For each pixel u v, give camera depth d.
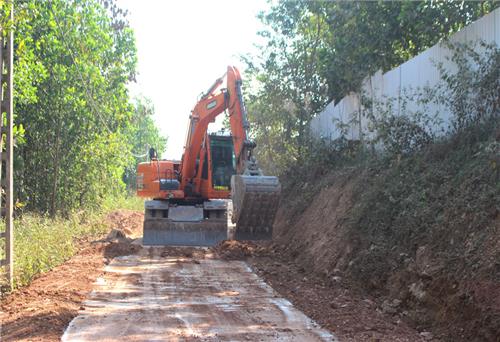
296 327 7.13
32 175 21.81
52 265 11.79
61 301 8.35
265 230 13.49
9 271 9.08
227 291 9.59
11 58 9.13
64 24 21.31
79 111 22.20
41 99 21.06
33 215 18.67
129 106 26.62
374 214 10.77
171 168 17.92
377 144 15.06
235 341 6.45
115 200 31.41
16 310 7.79
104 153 24.50
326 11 19.52
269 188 12.74
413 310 7.66
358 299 8.89
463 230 7.86
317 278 10.83
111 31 24.91
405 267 8.61
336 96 20.09
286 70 23.44
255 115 25.20
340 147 17.28
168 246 15.55
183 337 6.57
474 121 10.45
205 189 17.00
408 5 14.05
